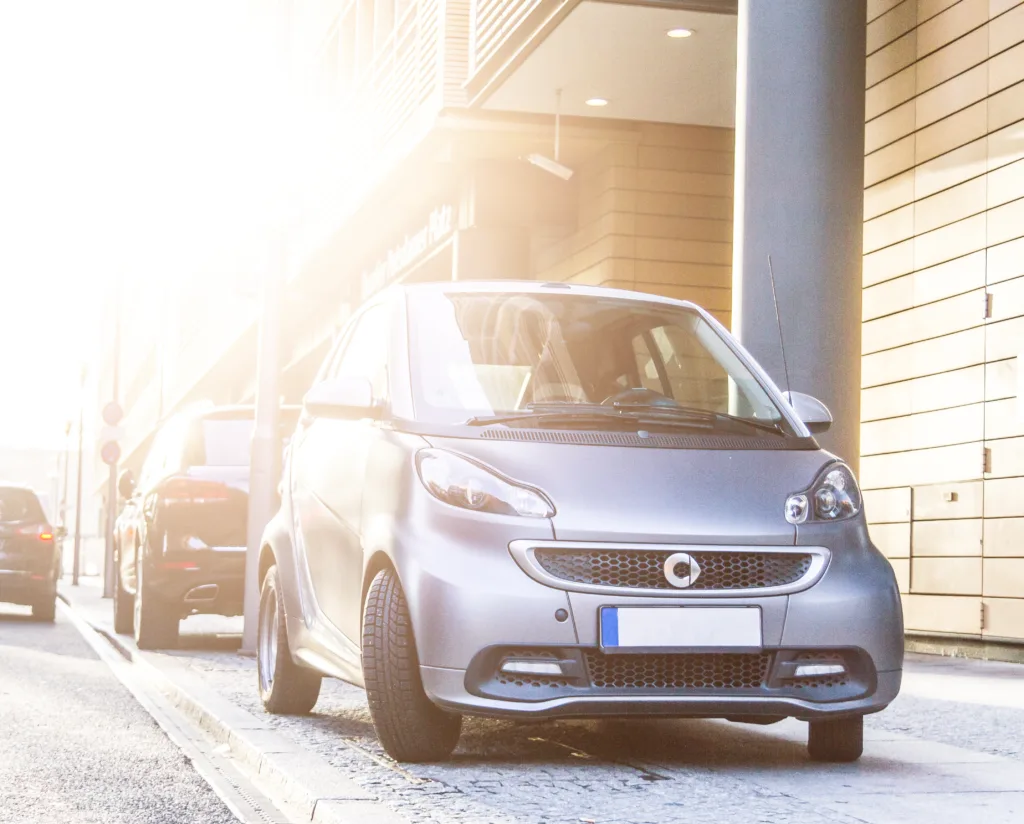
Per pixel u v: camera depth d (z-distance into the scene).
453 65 15.26
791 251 9.67
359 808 4.84
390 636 5.53
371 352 6.71
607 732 6.79
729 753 6.14
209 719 7.73
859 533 5.64
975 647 11.04
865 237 12.55
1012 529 10.62
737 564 5.41
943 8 11.53
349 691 8.77
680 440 5.78
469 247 16.95
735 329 9.85
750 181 9.78
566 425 5.83
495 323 6.43
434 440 5.73
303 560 7.12
